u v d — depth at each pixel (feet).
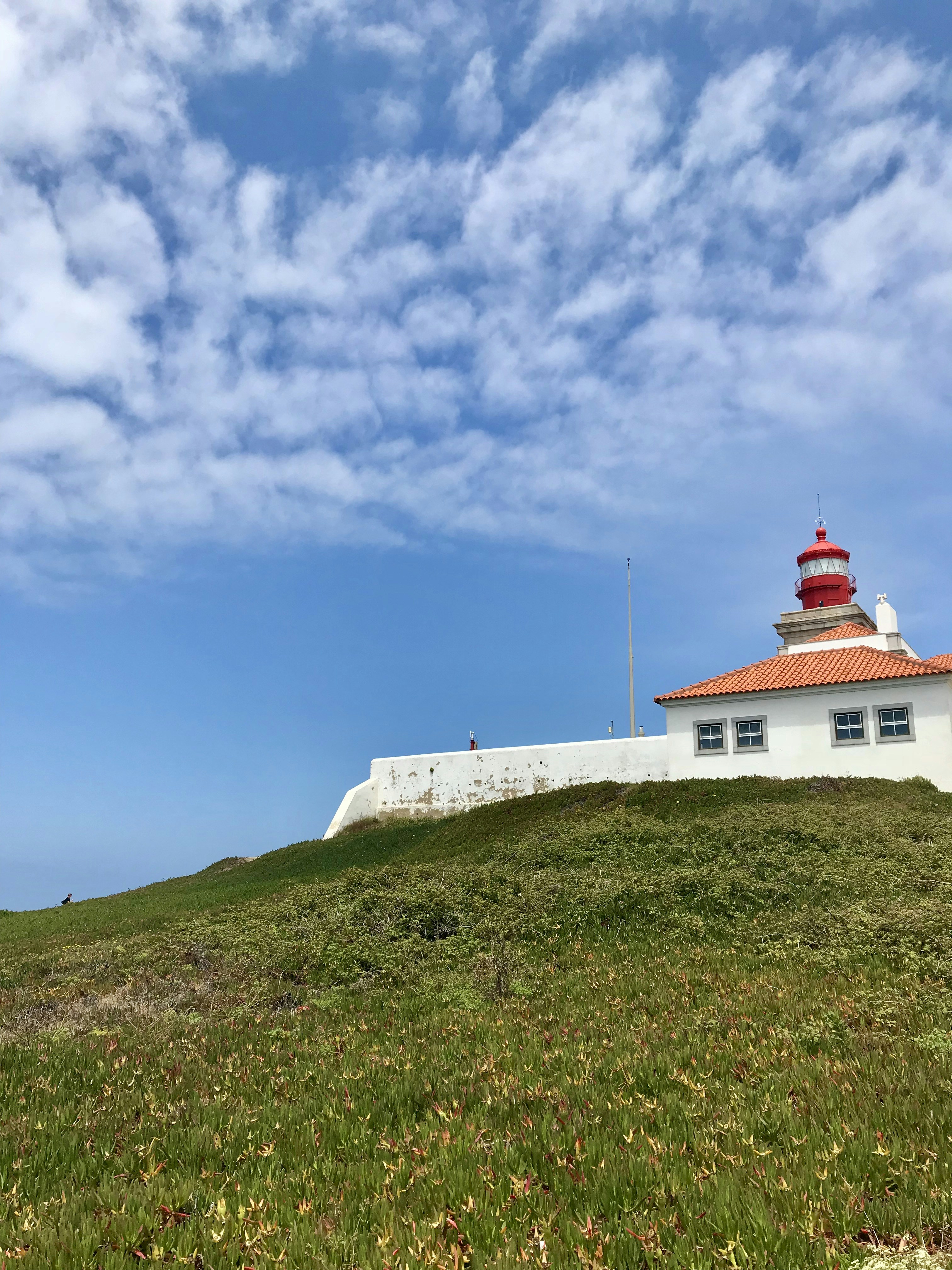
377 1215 17.74
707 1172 18.92
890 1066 25.44
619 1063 27.25
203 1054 33.88
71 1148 22.91
